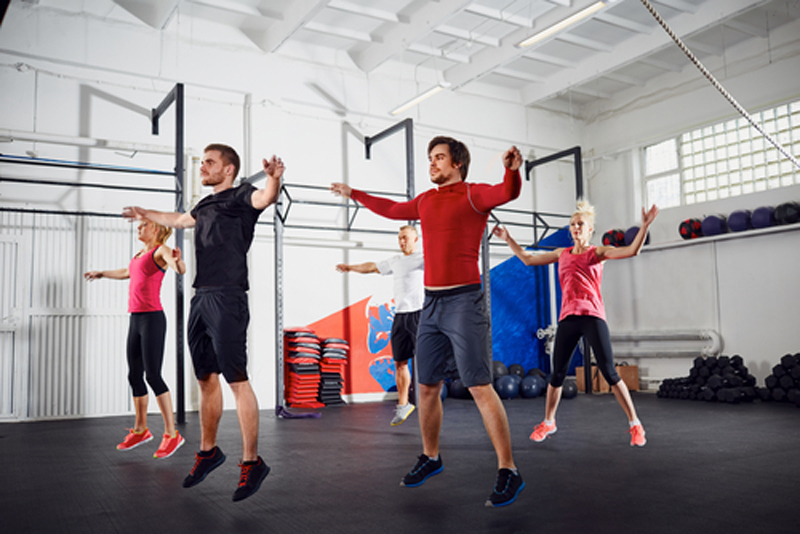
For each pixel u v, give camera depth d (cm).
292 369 699
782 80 783
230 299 249
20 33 624
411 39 739
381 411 650
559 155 909
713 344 811
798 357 675
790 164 779
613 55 832
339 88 813
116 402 635
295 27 700
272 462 347
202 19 722
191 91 712
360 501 253
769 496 258
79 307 625
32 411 595
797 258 748
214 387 267
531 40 629
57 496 268
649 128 945
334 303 779
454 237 252
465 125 922
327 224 787
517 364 885
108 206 653
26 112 622
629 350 914
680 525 215
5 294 595
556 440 422
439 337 263
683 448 385
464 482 288
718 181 859
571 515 228
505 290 934
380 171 838
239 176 729
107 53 664
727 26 775
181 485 288
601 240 1006
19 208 609
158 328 367
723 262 826
